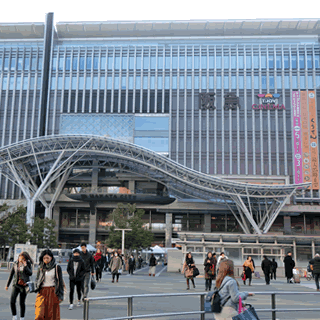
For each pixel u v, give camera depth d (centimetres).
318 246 3744
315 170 7331
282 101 7638
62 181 7544
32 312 1078
